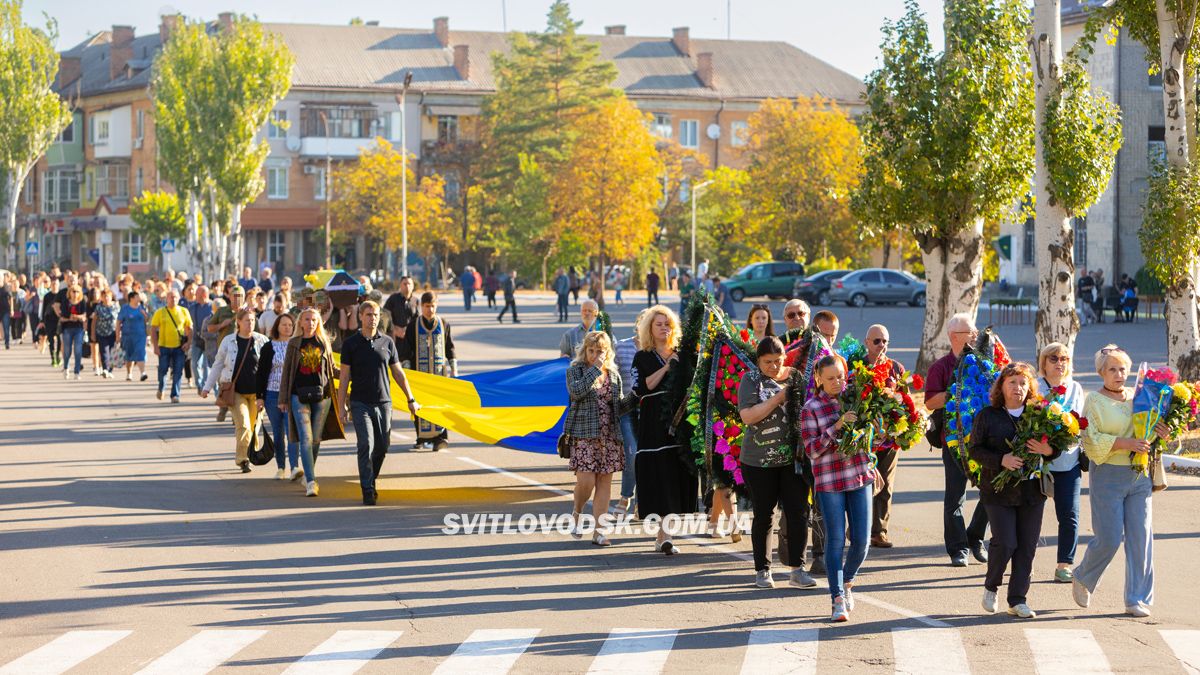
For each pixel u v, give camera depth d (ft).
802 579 53.57
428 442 95.66
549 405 87.51
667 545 60.13
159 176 490.08
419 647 44.78
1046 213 100.53
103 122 506.89
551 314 286.66
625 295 395.14
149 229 452.35
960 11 115.55
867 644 45.01
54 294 167.53
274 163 481.87
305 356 75.31
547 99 474.49
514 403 88.28
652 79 531.09
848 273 326.24
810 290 327.88
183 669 42.04
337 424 77.00
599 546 62.13
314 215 483.51
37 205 536.83
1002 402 49.34
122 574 55.83
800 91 542.98
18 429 105.40
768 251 425.28
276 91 350.23
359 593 52.85
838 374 49.14
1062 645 44.78
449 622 48.32
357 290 99.50
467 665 42.52
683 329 59.62
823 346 52.70
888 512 62.18
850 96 545.44
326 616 49.14
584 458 61.87
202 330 123.24
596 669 42.01
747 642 45.37
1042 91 99.96
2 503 72.59
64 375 153.28
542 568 57.47
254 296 118.01
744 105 531.91
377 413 73.56
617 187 403.34
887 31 118.83
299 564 57.93
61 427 106.73
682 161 482.28
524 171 446.60
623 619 48.67
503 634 46.50
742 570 57.21
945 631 46.80
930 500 73.56
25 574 55.83
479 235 465.06
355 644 45.14
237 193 347.77
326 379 75.82
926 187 115.65
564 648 44.62
